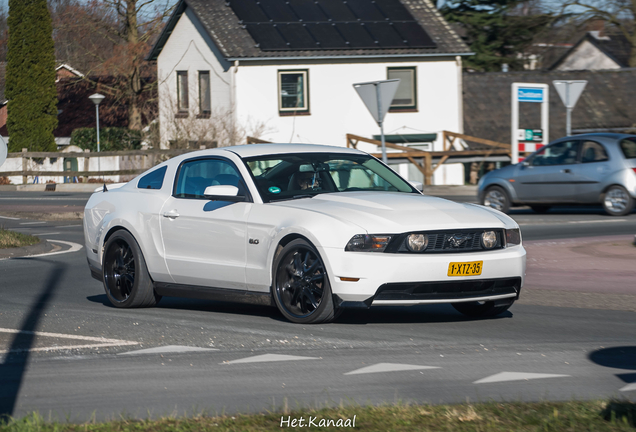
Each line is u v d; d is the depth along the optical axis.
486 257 9.19
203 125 43.56
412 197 10.03
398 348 8.38
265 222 9.62
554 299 11.50
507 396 6.48
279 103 44.25
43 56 53.22
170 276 10.74
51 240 21.81
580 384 6.86
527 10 53.50
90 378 7.30
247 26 44.47
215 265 10.16
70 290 13.25
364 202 9.62
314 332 9.20
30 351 8.49
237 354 8.20
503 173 26.02
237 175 10.30
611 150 23.84
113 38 56.53
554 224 22.38
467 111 48.19
